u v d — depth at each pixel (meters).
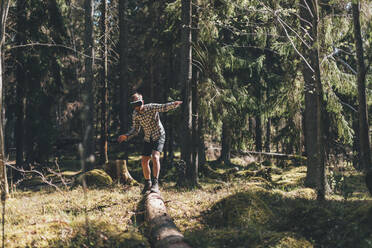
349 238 4.09
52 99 20.83
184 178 10.96
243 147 15.46
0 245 4.09
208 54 12.54
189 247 3.97
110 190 8.94
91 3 15.44
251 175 13.51
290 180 11.90
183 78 11.32
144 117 6.51
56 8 18.22
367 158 7.02
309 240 4.24
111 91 29.42
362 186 10.84
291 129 12.71
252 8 8.33
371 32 8.55
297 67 10.77
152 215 5.04
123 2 20.33
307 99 10.60
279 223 4.79
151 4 20.39
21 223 5.39
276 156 19.14
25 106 20.12
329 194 8.70
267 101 13.59
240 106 15.16
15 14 17.52
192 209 6.01
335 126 11.16
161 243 4.09
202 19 11.48
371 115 13.61
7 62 18.30
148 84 24.42
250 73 16.64
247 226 4.84
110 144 28.84
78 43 20.78
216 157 25.02
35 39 17.73
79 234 4.39
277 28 10.44
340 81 10.27
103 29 17.80
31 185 14.81
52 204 6.73
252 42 17.48
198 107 12.88
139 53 24.27
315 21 6.77
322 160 6.61
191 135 11.27
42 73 18.75
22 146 18.86
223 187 8.58
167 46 14.03
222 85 13.92
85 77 15.20
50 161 22.08
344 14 8.75
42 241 4.20
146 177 7.00
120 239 4.29
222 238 4.33
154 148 6.68
